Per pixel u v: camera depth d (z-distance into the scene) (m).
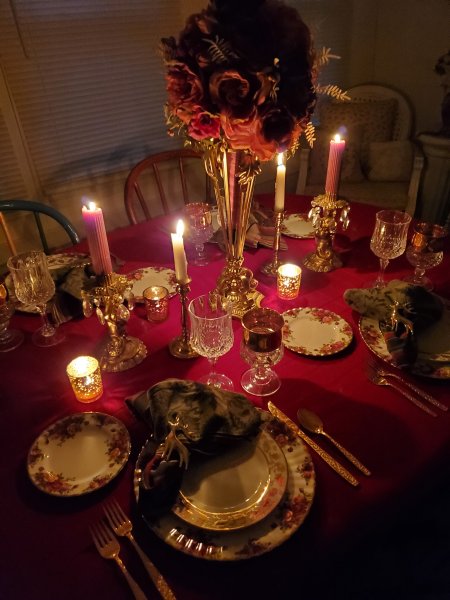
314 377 1.03
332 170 1.31
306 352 1.08
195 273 1.41
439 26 2.93
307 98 0.93
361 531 0.74
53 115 2.27
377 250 1.25
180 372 1.06
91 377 0.96
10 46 2.05
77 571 0.69
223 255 1.49
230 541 0.71
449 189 2.93
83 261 1.42
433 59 3.04
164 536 0.71
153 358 1.10
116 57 2.32
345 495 0.79
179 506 0.75
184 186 2.09
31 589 0.67
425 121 3.25
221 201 1.13
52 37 2.12
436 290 1.28
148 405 0.86
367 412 0.94
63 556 0.71
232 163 1.05
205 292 1.32
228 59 0.85
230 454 0.83
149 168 2.64
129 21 2.28
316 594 1.20
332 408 0.95
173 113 0.97
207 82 0.88
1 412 0.97
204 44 0.86
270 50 0.86
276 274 1.37
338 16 3.05
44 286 1.12
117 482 0.82
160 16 2.36
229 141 0.93
